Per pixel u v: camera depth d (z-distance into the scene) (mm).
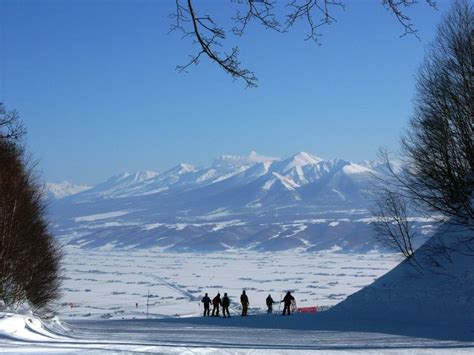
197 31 8703
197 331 26781
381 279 38969
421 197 36719
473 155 33844
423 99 35625
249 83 8945
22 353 11914
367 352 14789
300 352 14125
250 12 8414
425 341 19312
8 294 29953
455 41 33750
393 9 8078
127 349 12648
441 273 34062
